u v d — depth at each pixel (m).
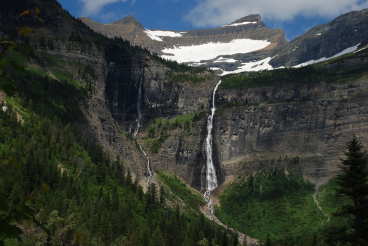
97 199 176.62
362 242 66.44
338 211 71.88
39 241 71.56
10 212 17.91
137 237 158.88
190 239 173.00
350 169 71.44
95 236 150.50
